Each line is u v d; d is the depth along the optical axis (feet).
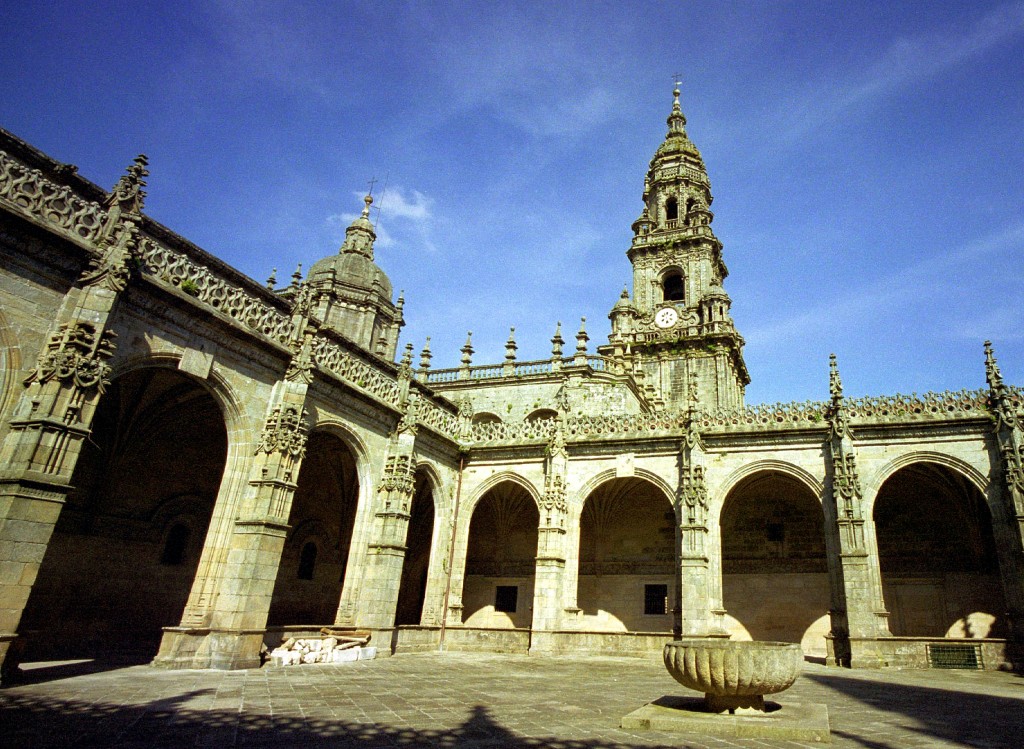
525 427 110.93
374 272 163.84
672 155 208.13
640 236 193.26
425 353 163.22
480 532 130.00
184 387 77.20
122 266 54.80
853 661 79.51
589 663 84.07
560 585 99.14
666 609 111.65
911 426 88.12
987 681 66.64
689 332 169.07
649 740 33.63
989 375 86.38
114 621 78.59
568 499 104.53
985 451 84.43
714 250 186.70
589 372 142.20
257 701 43.88
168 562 86.63
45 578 71.82
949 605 98.02
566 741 33.19
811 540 107.76
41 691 43.70
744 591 108.88
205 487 91.81
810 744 33.30
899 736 36.06
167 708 40.01
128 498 81.71
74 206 54.34
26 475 46.29
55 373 49.32
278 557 67.15
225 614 63.31
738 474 95.81
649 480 100.89
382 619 84.12
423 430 100.22
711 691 38.65
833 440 90.58
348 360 85.81
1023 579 77.25
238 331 67.56
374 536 87.81
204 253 70.54
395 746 31.35
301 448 71.41
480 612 124.57
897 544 103.71
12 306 50.06
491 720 39.09
